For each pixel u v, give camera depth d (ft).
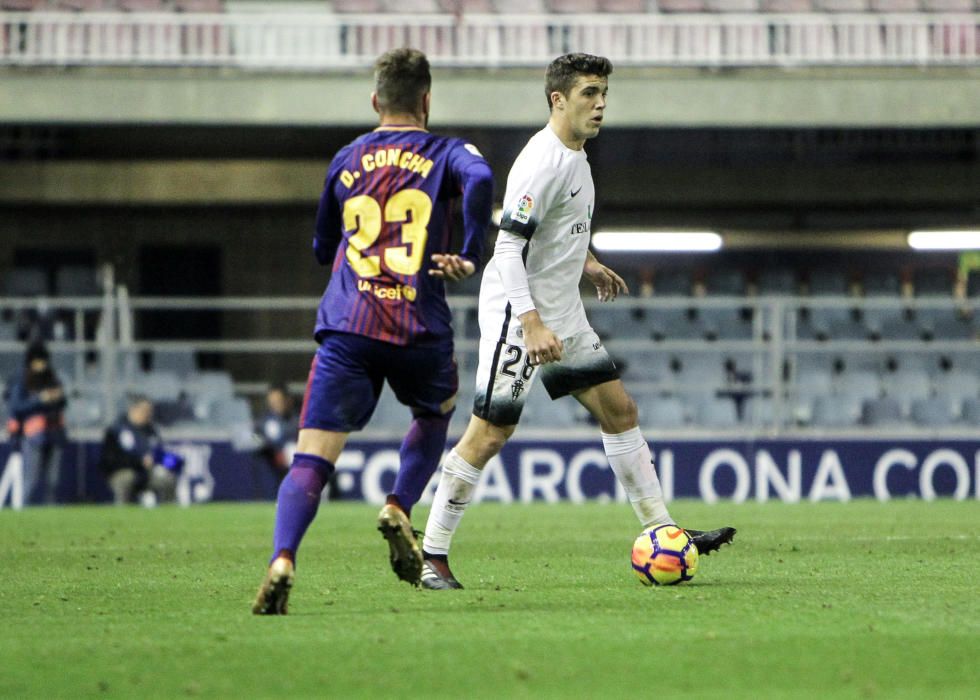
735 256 249.96
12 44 202.80
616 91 202.59
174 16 204.44
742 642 49.65
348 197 58.75
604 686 42.27
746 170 240.94
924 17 208.64
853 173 240.73
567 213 65.98
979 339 219.61
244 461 176.35
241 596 66.28
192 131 233.55
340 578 74.74
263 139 236.43
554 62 65.26
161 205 239.30
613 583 70.85
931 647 48.65
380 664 45.75
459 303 191.01
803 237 249.96
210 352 240.12
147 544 104.83
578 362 68.03
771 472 177.47
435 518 68.39
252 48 217.56
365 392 58.29
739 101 203.10
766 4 223.71
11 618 58.03
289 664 45.85
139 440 171.42
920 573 75.36
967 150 244.22
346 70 205.16
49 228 246.06
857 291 246.68
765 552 90.38
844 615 56.70
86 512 153.89
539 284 66.64
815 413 195.11
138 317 246.88
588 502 170.40
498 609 59.11
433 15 207.92
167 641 50.67
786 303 184.34
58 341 193.57
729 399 194.80
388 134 59.31
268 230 247.70
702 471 177.68
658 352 206.69
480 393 67.10
